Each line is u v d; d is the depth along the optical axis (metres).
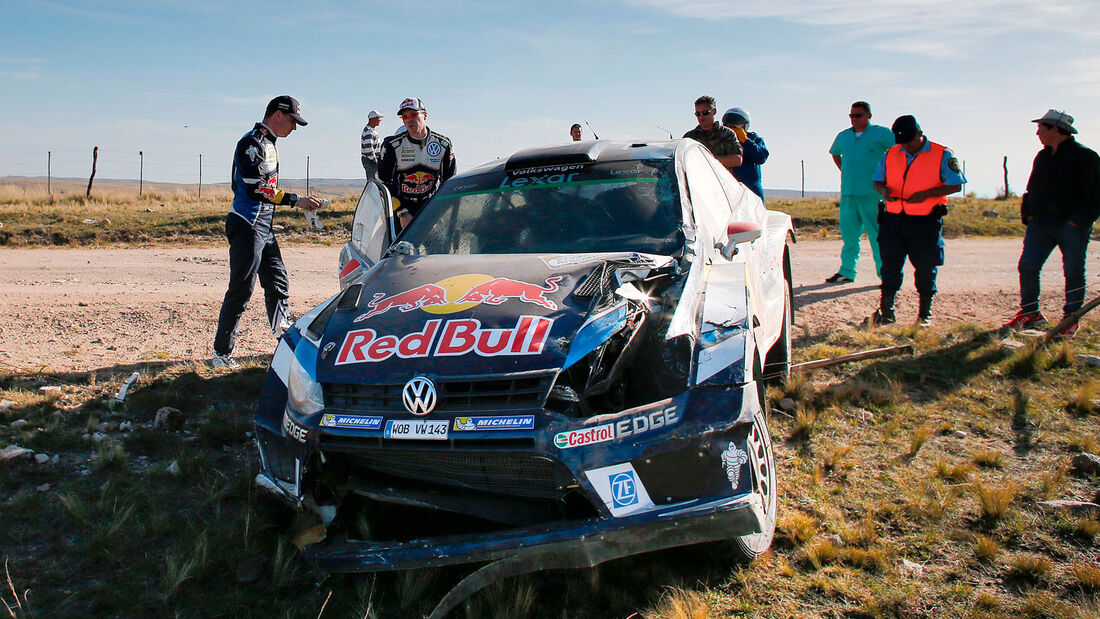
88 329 7.72
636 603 3.32
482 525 3.60
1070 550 3.64
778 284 5.59
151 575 3.53
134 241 16.25
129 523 3.93
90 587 3.42
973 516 3.96
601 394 3.40
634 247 4.21
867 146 9.84
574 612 3.26
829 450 4.77
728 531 3.15
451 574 3.54
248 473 4.39
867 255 13.57
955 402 5.55
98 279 10.89
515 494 3.35
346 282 4.67
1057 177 6.99
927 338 7.05
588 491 3.14
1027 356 6.15
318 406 3.51
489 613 3.30
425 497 3.40
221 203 23.19
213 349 7.07
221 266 12.41
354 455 3.54
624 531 3.10
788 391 5.66
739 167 8.53
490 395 3.26
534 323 3.46
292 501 3.57
